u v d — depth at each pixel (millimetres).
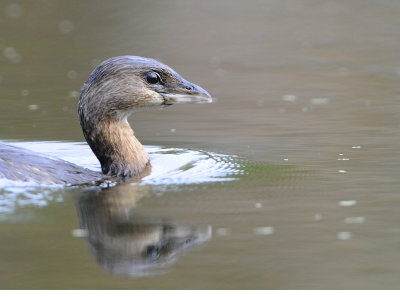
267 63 40156
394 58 40719
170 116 29203
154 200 16938
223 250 14062
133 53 41062
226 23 50031
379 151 22375
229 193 17609
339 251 13930
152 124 27641
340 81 35625
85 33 45969
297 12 53188
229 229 15109
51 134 24906
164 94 20047
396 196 17344
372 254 13750
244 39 45969
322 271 13070
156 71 19969
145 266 13391
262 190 17969
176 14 52500
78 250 13977
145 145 23672
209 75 37312
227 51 42844
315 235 14758
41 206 16297
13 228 14977
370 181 18797
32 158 18078
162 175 19281
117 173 19422
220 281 12727
